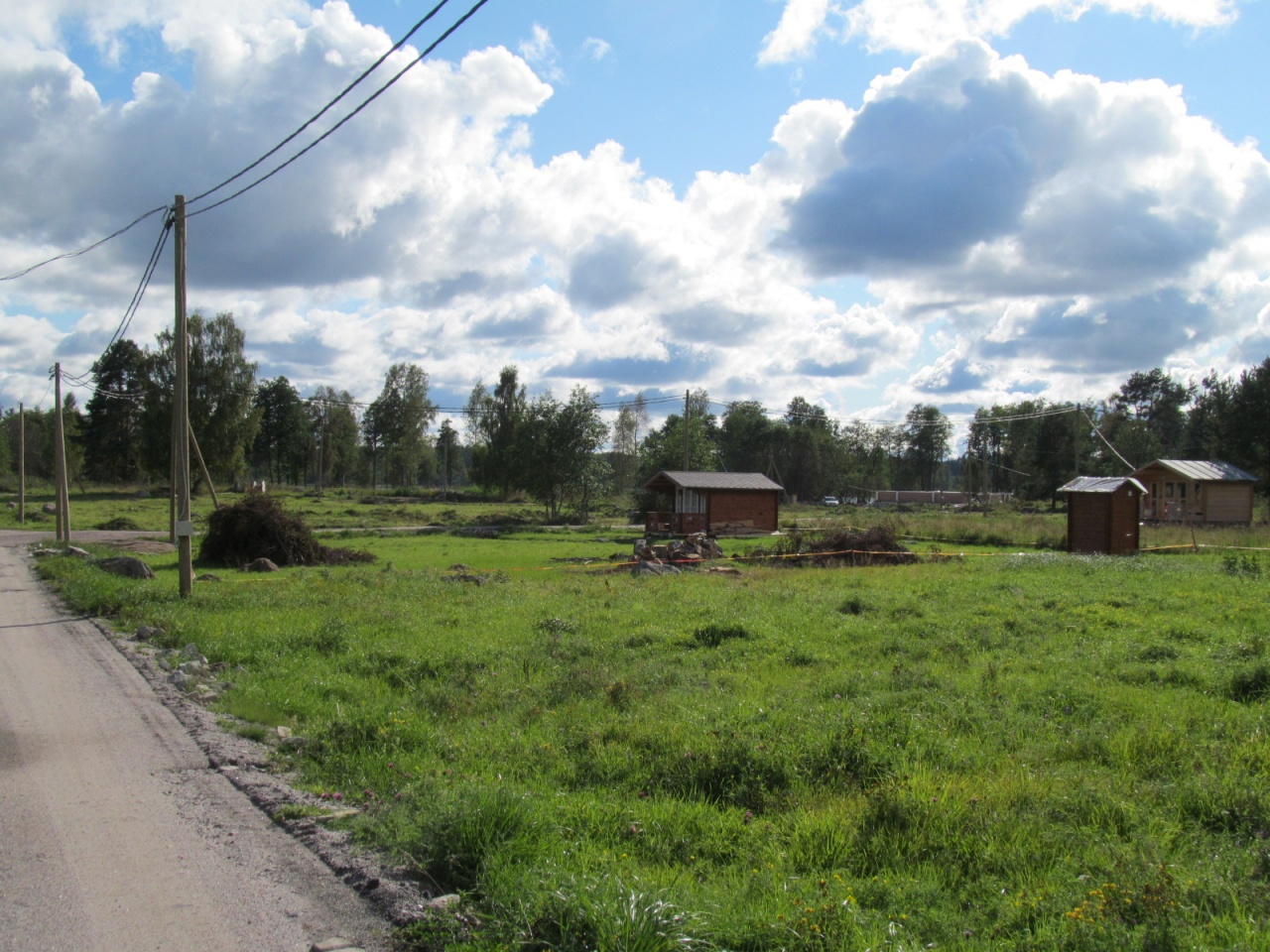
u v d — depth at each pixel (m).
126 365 99.12
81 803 6.54
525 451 65.06
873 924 4.39
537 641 13.07
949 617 14.91
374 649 12.42
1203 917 4.40
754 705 8.93
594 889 4.35
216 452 82.38
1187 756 7.12
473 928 4.39
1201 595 17.41
